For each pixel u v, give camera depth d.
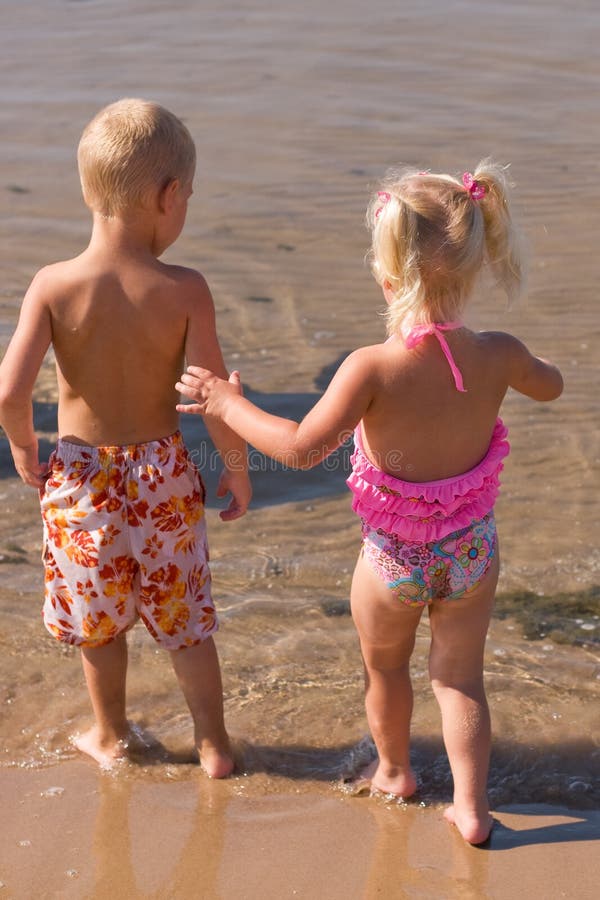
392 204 2.75
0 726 3.33
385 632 2.96
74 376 3.02
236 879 2.69
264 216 8.11
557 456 5.00
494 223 2.82
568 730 3.30
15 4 15.45
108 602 3.08
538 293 6.74
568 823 2.92
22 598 4.01
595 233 7.62
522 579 4.13
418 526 2.86
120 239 2.99
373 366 2.78
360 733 3.32
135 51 12.73
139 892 2.64
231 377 2.97
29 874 2.70
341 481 4.97
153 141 2.93
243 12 14.72
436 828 2.91
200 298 3.04
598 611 3.93
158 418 3.06
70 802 3.00
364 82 11.36
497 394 2.91
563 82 11.25
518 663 3.63
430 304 2.77
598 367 5.81
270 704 3.45
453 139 9.59
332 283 7.01
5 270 7.20
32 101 10.84
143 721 3.38
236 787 3.08
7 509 4.66
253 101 10.75
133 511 3.04
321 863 2.75
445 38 13.08
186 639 3.12
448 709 2.93
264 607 3.99
